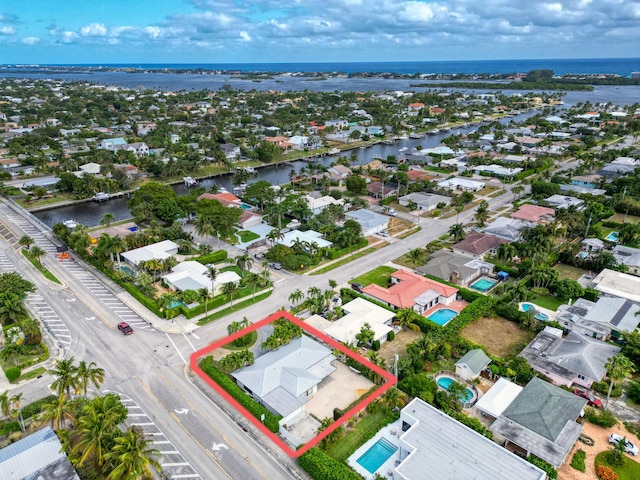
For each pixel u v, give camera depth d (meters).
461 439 59.38
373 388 73.62
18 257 124.56
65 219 161.00
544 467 56.19
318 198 167.12
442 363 77.94
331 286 105.00
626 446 61.34
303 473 58.28
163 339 87.00
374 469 58.75
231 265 118.31
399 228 146.50
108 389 72.75
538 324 89.31
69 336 87.44
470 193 172.75
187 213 150.38
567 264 119.12
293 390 69.75
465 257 119.06
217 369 76.31
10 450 56.84
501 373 76.12
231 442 63.03
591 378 72.50
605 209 154.38
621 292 98.62
